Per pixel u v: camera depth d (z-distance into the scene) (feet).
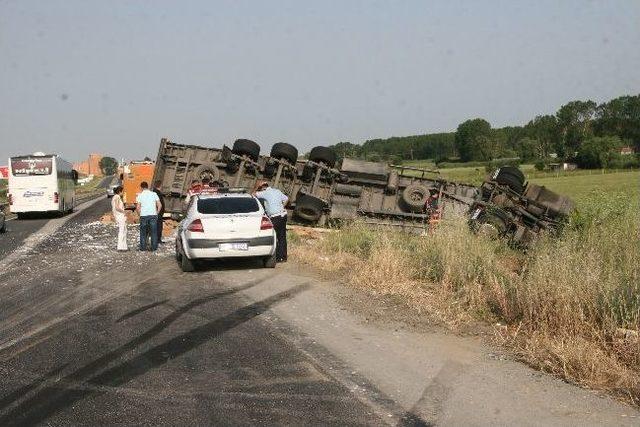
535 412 16.60
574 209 56.65
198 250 39.58
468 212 66.08
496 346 22.90
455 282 33.14
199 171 68.74
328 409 16.80
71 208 127.75
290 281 36.11
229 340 23.66
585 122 466.29
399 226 66.49
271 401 17.38
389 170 69.77
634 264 29.32
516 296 27.66
